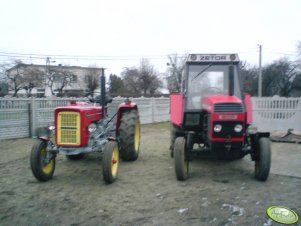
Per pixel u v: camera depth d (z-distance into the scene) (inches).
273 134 348.5
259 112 384.2
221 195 162.1
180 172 184.4
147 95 1681.8
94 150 186.9
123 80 1899.6
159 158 256.4
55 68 1771.7
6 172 211.3
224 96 191.5
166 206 147.6
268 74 1147.9
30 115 373.1
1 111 346.6
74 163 237.0
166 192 167.6
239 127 172.2
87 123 187.3
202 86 223.8
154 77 1871.3
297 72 1115.3
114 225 128.1
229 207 145.5
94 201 154.9
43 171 185.2
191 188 174.2
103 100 212.2
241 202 151.7
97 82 1652.3
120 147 235.3
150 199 157.1
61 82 1632.6
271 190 169.6
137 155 253.3
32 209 145.3
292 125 369.7
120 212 141.0
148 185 180.4
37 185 181.3
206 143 200.5
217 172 209.6
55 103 398.3
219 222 129.6
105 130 213.6
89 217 136.0
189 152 196.4
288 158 251.1
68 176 200.5
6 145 316.8
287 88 1124.5
